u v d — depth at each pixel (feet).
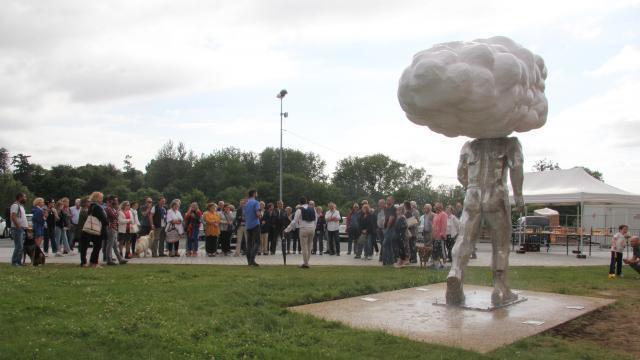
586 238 104.68
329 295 30.91
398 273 43.21
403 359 18.30
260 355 18.48
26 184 298.15
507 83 24.86
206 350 18.58
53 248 57.16
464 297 28.84
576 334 23.68
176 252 59.47
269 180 297.74
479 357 18.56
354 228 62.23
